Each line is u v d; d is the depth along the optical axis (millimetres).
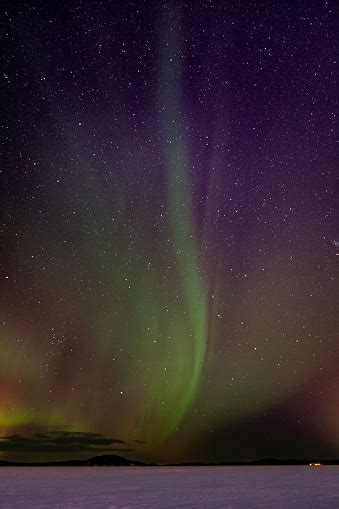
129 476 48406
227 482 34562
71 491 25406
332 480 36062
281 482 33500
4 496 22031
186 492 24547
